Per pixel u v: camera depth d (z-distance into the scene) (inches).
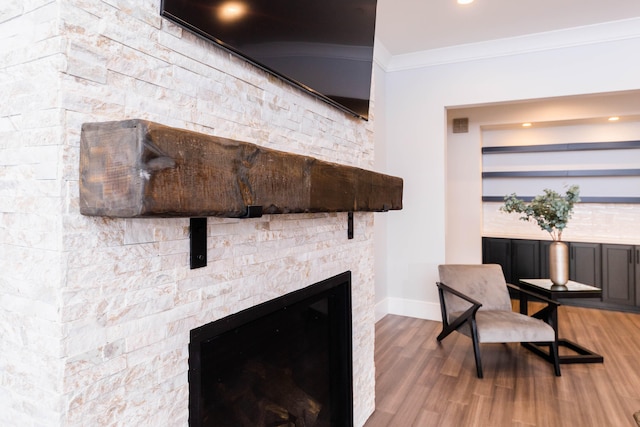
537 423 83.7
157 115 36.7
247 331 48.9
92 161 29.5
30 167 31.0
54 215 29.6
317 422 65.5
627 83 127.7
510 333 105.7
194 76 40.7
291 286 57.5
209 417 43.3
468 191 204.1
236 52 44.7
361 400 81.5
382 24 128.6
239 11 44.7
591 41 131.2
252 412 50.1
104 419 32.6
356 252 80.0
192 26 39.2
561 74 135.8
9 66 32.1
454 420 85.1
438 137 156.1
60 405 29.6
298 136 58.6
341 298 72.9
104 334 32.5
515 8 117.3
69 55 29.8
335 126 70.2
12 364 32.4
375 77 151.9
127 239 34.3
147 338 36.2
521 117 190.5
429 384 102.1
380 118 157.6
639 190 183.5
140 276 35.5
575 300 180.9
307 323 62.3
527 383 102.2
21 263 31.7
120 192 27.9
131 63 34.4
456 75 151.8
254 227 49.9
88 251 31.2
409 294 163.3
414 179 160.9
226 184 34.5
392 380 104.7
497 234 205.3
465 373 108.7
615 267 171.9
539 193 202.5
